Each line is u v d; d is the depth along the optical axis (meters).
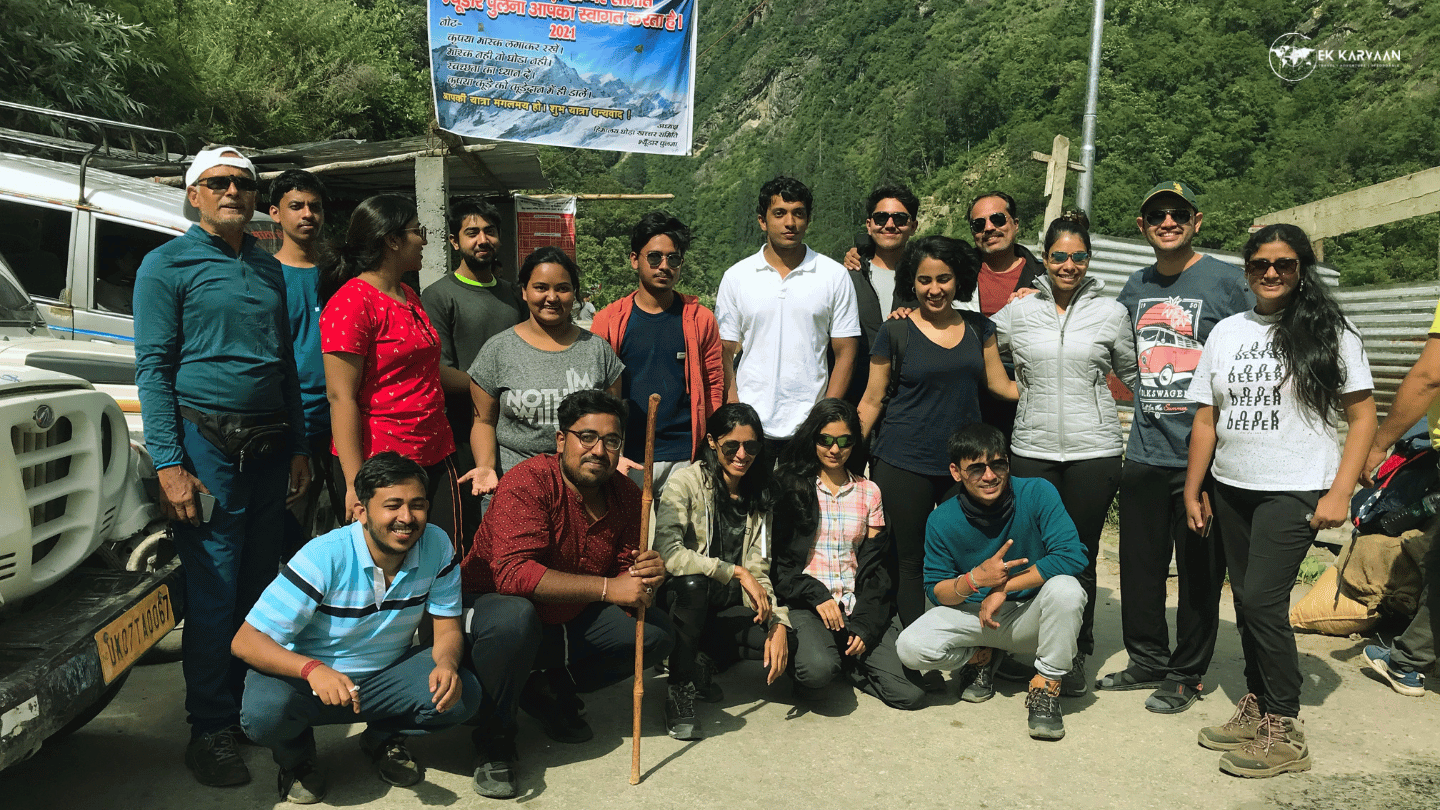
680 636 3.45
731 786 3.05
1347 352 3.21
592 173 62.81
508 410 3.69
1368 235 42.47
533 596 3.07
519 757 3.25
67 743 3.22
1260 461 3.30
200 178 2.91
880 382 4.02
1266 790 3.08
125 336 5.43
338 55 16.23
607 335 3.99
